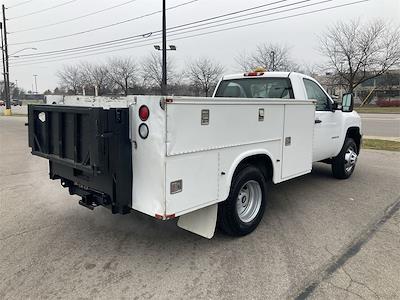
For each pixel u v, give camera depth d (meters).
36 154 3.99
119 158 3.21
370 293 3.04
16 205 5.34
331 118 6.07
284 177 4.56
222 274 3.33
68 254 3.72
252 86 5.79
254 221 4.29
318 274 3.34
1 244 3.95
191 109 3.14
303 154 4.88
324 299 2.95
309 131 4.93
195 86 39.94
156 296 2.97
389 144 12.23
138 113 3.12
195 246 3.92
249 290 3.07
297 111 4.60
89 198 3.78
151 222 4.65
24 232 4.30
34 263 3.52
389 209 5.23
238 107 3.64
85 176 3.69
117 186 3.26
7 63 36.16
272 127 4.18
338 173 6.92
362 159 9.34
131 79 45.00
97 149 3.07
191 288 3.10
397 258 3.68
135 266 3.47
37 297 2.95
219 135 3.47
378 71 42.44
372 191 6.18
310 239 4.13
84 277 3.26
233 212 3.90
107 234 4.25
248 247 3.90
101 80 44.47
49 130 3.78
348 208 5.26
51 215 4.91
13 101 70.19
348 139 6.99
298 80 5.43
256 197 4.34
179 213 3.19
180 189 3.17
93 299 2.92
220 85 6.24
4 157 9.78
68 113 3.43
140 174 3.21
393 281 3.23
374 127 20.14
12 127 19.86
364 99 59.28
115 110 3.13
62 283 3.16
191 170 3.25
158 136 2.99
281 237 4.18
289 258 3.65
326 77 46.97
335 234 4.29
